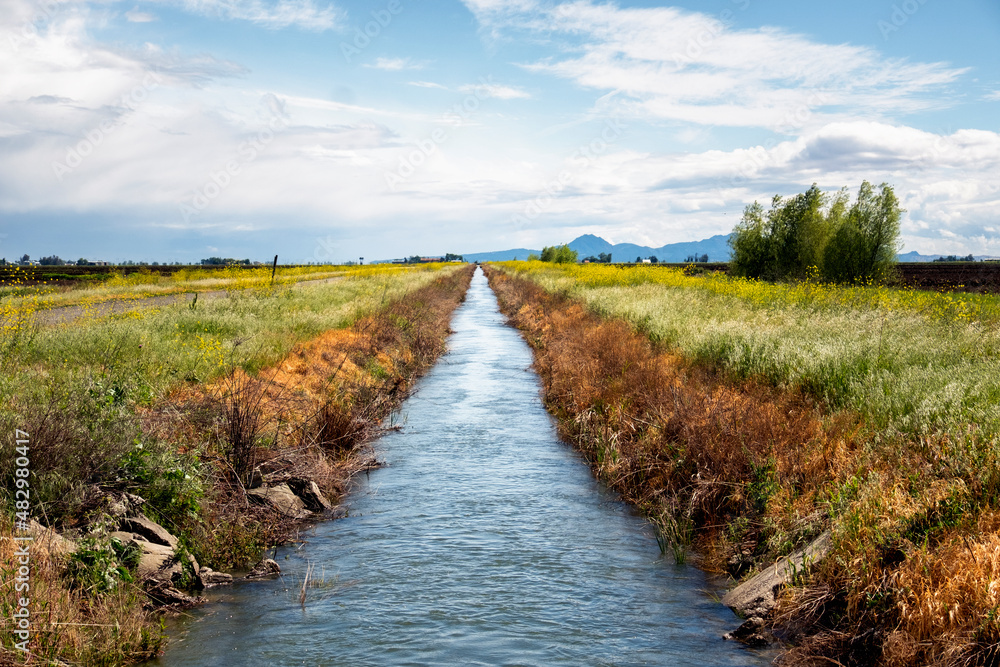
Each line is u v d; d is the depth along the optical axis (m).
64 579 4.64
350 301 25.77
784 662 4.43
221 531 6.46
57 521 5.46
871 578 4.48
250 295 24.56
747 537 6.30
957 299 17.44
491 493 8.32
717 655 4.61
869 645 4.25
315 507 7.68
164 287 36.81
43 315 14.97
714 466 7.35
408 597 5.54
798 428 7.57
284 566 6.22
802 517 5.87
